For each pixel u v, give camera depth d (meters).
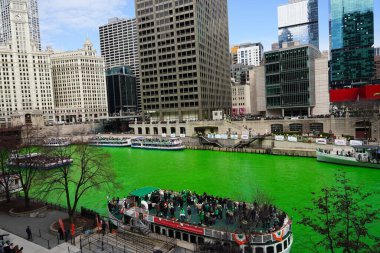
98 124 188.25
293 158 81.31
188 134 124.25
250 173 67.75
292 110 124.81
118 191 56.72
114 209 39.78
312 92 117.62
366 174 61.75
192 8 147.12
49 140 112.88
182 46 150.75
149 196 40.91
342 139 78.75
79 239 32.31
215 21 179.38
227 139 100.81
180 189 57.66
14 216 40.66
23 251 29.77
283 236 29.00
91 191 56.12
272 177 63.31
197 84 148.62
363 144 72.25
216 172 70.56
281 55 120.75
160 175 70.38
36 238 33.03
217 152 98.19
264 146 91.94
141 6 159.25
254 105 180.25
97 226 35.47
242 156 88.56
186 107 151.62
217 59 181.12
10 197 50.62
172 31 152.25
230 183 60.38
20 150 53.25
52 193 53.31
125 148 120.12
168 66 154.62
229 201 37.69
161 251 27.45
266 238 28.38
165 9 153.25
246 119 112.56
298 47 116.56
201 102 150.75
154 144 112.06
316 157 78.88
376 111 89.56
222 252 27.58
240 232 29.30
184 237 32.34
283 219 31.39
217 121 116.25
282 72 121.19
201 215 34.12
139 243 30.91
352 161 68.06
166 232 33.59
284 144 88.06
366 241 32.47
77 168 71.75
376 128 83.06
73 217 38.19
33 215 40.50
